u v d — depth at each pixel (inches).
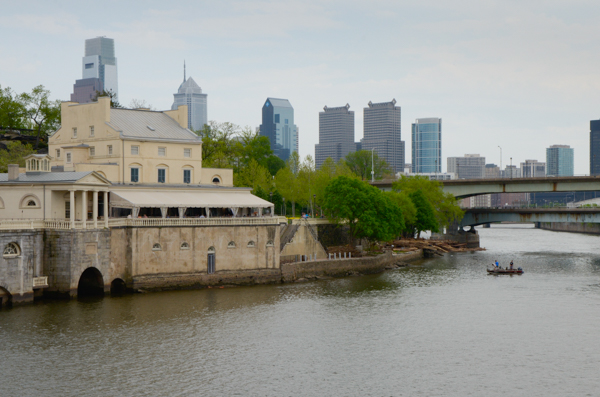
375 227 5216.5
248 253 4190.5
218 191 4409.5
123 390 2281.0
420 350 2792.8
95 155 4293.8
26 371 2437.3
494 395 2294.5
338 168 7347.4
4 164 4712.1
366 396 2272.4
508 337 3002.0
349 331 3073.3
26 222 3336.6
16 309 3253.0
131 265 3705.7
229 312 3378.4
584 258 6166.3
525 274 4931.1
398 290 4121.6
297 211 7357.3
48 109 6003.9
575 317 3390.7
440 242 7062.0
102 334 2901.1
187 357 2640.3
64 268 3422.7
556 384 2399.1
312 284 4311.0
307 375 2468.0
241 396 2253.9
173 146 4392.2
